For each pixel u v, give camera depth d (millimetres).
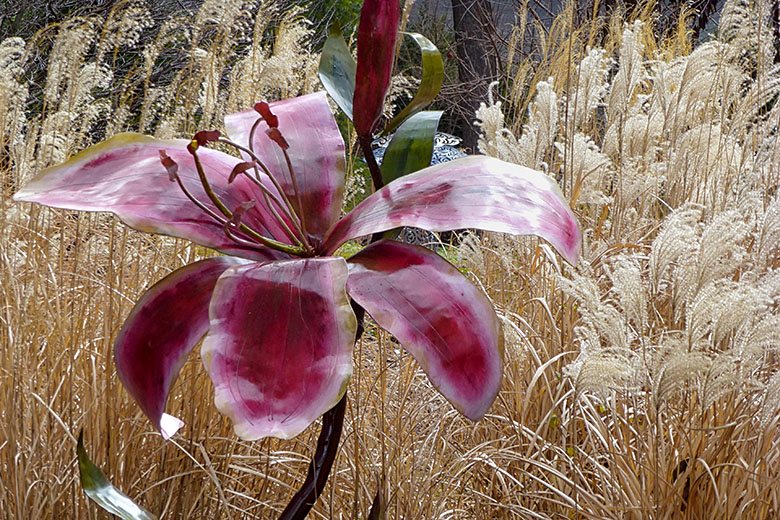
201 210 3127
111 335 4406
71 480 4355
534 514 4480
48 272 5297
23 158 5230
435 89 3359
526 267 6473
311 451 4977
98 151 3172
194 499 4469
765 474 4293
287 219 3219
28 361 4824
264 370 2812
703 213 6695
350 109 3416
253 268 2979
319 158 3330
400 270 3043
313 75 5719
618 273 4270
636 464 4605
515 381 5523
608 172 6980
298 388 2793
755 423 4652
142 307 3084
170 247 5473
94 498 3232
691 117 7977
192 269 3127
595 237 6395
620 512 4441
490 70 20766
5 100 5238
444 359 2932
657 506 4164
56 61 5234
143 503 4426
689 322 4109
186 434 4590
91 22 5324
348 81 3479
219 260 3154
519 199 2979
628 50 7250
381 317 2969
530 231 2906
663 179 7059
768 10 7395
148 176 3148
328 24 18625
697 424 4531
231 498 4652
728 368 4062
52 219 5637
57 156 5145
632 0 10883
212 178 3211
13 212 5230
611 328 4293
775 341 4141
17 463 4344
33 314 4922
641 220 7023
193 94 5305
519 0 10867
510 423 5242
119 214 3037
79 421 4703
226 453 4727
